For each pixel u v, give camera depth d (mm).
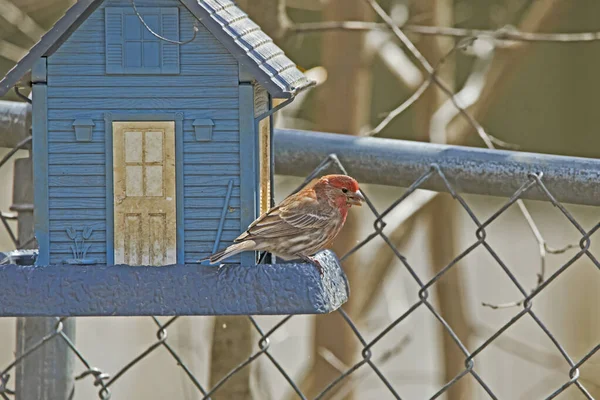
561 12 14422
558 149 20953
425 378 18484
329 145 8062
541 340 21125
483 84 14242
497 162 7570
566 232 22156
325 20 13789
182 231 7238
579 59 20703
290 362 17688
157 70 7195
